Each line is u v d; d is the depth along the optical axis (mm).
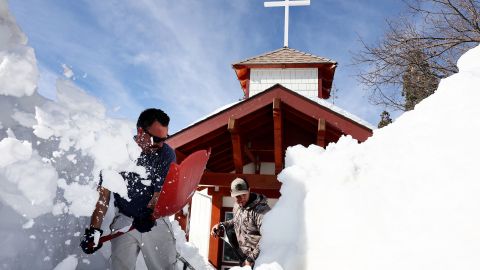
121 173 2100
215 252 7086
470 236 1659
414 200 2012
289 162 3111
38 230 1688
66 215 1888
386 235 2029
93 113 1897
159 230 2252
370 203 2252
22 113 1700
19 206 1558
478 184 1769
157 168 2217
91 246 1907
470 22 11969
